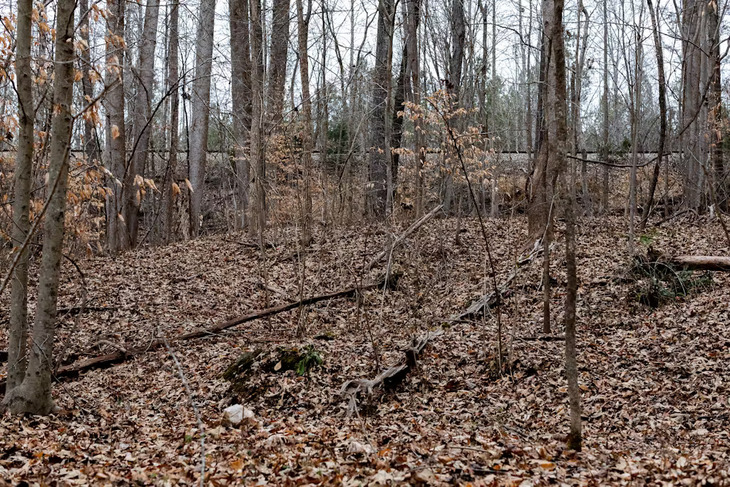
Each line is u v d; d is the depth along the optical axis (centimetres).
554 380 771
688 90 1788
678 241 1373
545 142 1338
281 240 1555
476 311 1067
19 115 607
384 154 1925
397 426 643
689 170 1745
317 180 1828
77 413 655
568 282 534
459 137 1389
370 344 941
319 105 1791
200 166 1944
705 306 952
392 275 1252
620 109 2681
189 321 1081
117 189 1552
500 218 1941
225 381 804
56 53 579
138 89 1689
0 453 499
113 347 959
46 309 608
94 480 446
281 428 628
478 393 765
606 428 632
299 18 1380
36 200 684
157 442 578
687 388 698
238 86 1791
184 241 1703
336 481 434
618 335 918
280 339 1000
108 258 1443
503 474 461
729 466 461
